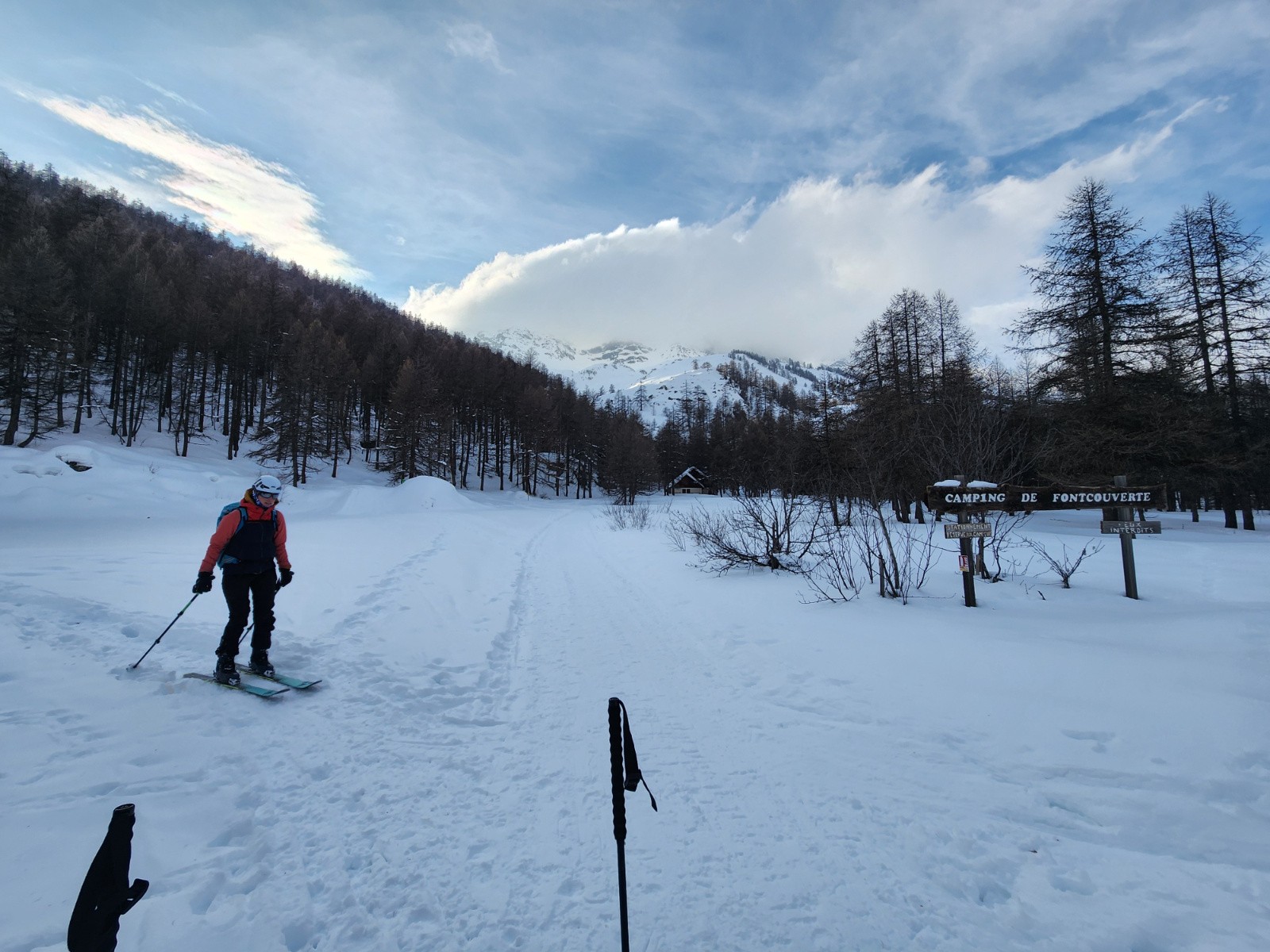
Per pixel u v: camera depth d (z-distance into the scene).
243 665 4.99
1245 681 4.17
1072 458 17.33
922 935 2.28
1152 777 3.26
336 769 3.57
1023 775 3.41
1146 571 9.24
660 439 80.25
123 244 53.19
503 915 2.39
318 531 14.54
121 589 6.70
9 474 21.12
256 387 51.47
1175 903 2.39
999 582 8.56
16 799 2.88
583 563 12.81
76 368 35.28
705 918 2.37
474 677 5.41
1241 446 18.64
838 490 11.44
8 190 44.41
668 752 3.89
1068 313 19.17
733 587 8.98
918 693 4.59
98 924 1.42
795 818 3.10
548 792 3.38
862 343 27.39
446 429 50.97
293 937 2.24
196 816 2.92
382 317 84.00
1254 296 18.45
